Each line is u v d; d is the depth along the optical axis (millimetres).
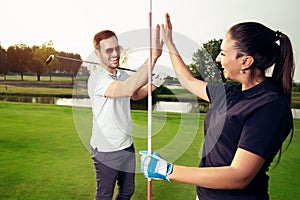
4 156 2471
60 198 2043
